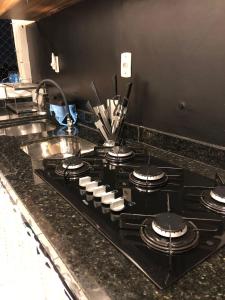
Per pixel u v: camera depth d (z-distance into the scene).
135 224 0.57
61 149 1.44
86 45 1.40
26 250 0.76
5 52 2.22
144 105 1.15
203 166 0.92
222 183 0.75
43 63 1.93
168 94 1.02
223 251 0.50
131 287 0.42
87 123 1.54
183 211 0.64
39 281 0.69
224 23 0.78
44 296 0.67
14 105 2.01
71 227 0.58
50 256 0.56
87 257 0.49
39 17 1.74
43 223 0.60
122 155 0.99
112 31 1.20
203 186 0.74
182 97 0.97
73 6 1.40
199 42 0.86
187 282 0.43
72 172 0.86
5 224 0.99
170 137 1.05
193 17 0.86
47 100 1.85
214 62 0.84
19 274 0.88
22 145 1.25
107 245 0.52
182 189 0.75
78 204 0.67
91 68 1.41
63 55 1.64
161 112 1.07
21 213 0.73
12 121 1.70
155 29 1.00
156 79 1.05
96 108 1.21
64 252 0.51
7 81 2.24
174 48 0.95
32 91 2.07
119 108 1.13
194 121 0.95
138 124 1.20
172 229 0.51
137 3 1.04
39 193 0.74
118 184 0.79
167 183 0.79
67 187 0.77
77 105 1.61
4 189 0.93
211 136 0.91
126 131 1.25
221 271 0.45
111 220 0.60
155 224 0.53
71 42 1.52
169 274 0.44
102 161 0.98
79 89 1.56
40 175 0.86
